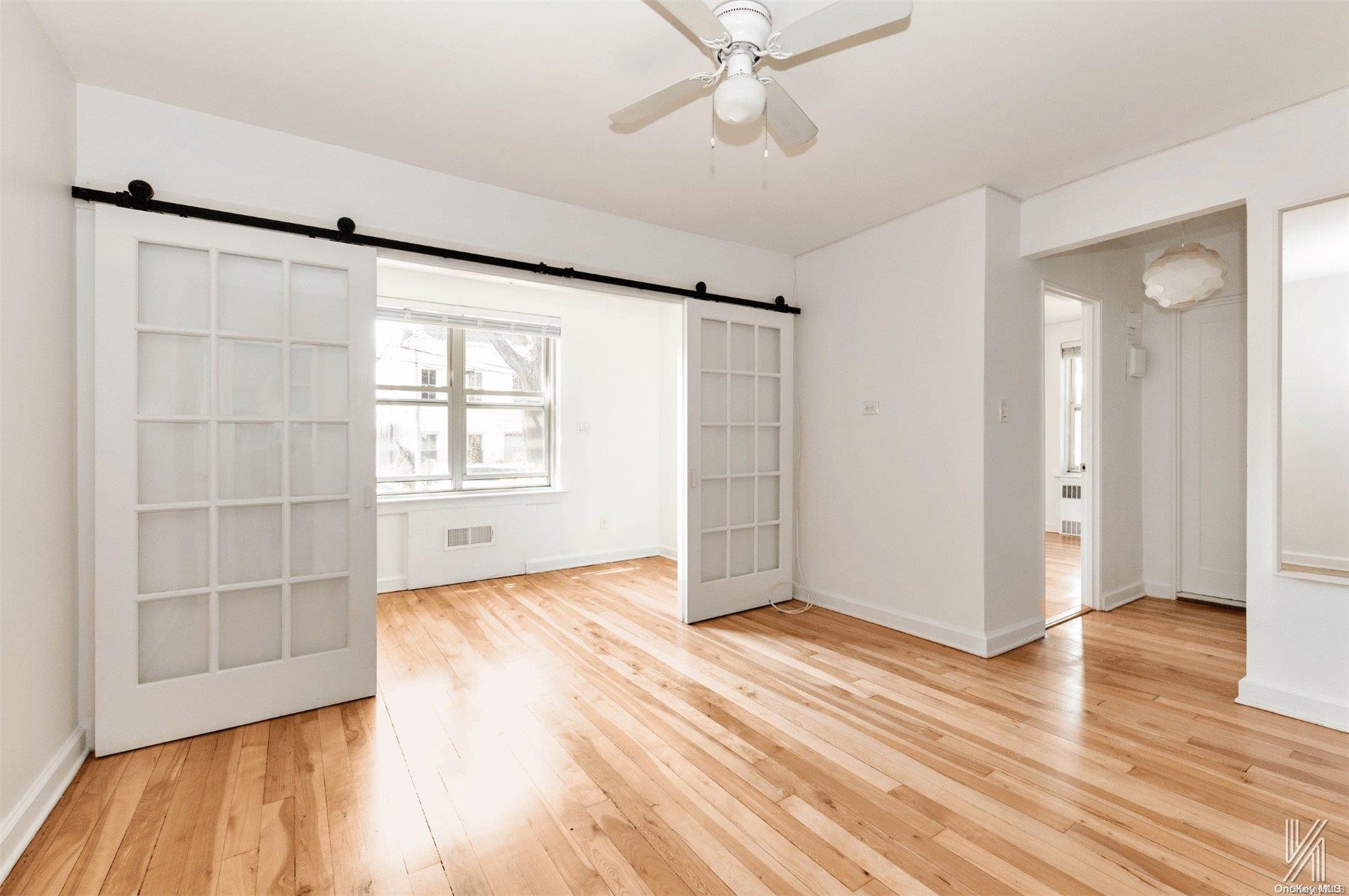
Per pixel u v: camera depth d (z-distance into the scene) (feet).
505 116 7.89
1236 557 13.03
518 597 14.15
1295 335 7.84
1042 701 8.40
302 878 5.04
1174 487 13.83
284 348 8.06
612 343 18.37
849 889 4.91
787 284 13.91
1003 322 10.50
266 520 8.03
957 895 4.83
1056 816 5.84
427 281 15.17
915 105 7.66
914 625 11.30
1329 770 6.61
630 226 11.51
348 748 7.18
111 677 6.96
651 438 19.26
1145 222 9.16
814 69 6.86
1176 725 7.69
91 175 7.02
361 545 8.59
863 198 10.65
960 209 10.48
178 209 7.24
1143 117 8.01
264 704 7.90
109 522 6.96
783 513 13.64
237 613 7.85
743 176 9.72
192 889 4.92
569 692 8.79
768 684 9.06
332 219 8.57
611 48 6.53
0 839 5.00
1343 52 6.59
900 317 11.59
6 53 5.28
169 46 6.42
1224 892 4.84
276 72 6.91
